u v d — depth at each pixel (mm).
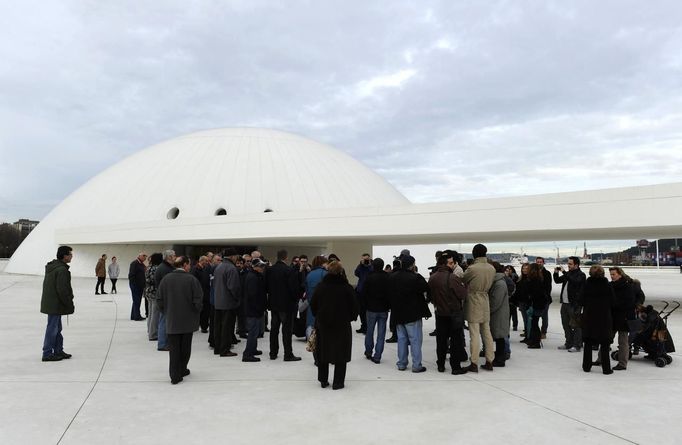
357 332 11375
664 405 5684
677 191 14406
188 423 5004
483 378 7023
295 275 8188
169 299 6652
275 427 4902
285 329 8156
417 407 5602
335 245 27172
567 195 16375
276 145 36594
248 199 31281
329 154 39000
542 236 22031
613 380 6906
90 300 17641
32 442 4461
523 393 6211
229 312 8539
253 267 8234
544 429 4871
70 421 5031
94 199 34406
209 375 7102
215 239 26297
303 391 6273
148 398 5875
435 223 19312
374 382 6773
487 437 4645
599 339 7211
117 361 7914
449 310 7133
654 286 29625
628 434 4734
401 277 7492
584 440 4578
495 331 7805
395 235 21047
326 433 4738
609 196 15570
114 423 4984
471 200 18500
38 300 17297
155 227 27953
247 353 8086
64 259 8016
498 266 8625
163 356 8312
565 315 9250
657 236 22562
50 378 6770
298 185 33000
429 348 9523
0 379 6688
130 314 13781
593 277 7316
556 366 7863
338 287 6500
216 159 34031
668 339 7969
